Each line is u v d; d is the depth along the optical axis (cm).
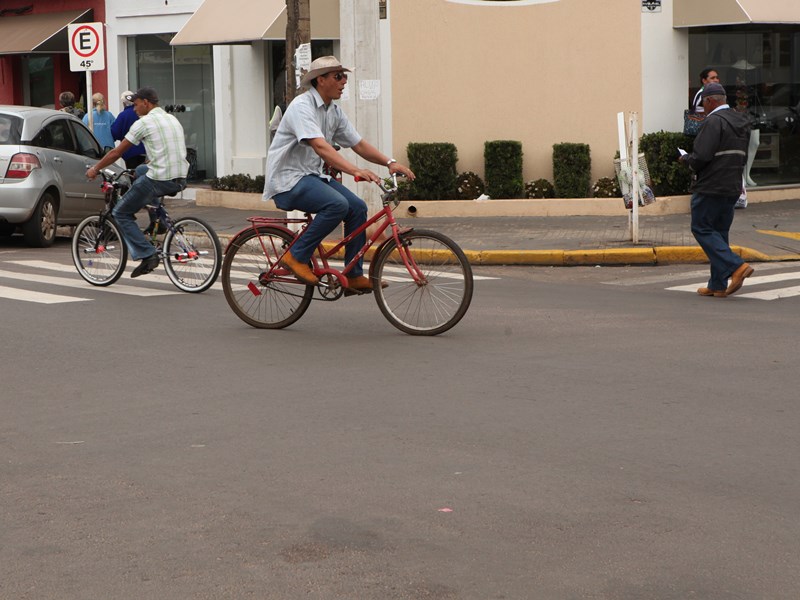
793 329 1201
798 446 773
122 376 991
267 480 704
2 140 2042
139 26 2986
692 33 2498
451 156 2478
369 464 735
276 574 559
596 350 1088
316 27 2542
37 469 732
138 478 711
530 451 762
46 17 3141
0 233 2175
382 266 1186
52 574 562
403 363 1035
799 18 2423
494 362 1035
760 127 2561
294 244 1179
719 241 1448
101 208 2230
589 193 2480
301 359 1056
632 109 2480
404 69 2498
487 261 1845
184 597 534
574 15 2480
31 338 1155
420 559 577
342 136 1200
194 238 1452
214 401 902
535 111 2506
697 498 668
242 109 2788
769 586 544
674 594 535
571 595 534
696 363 1028
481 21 2497
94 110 2675
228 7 2594
